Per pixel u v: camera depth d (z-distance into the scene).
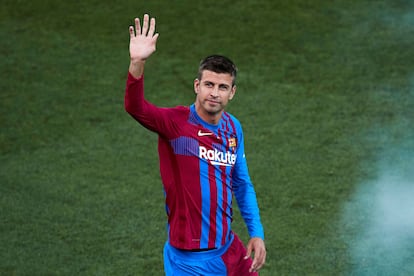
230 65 15.79
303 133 32.88
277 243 24.61
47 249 24.52
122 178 29.55
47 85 37.62
